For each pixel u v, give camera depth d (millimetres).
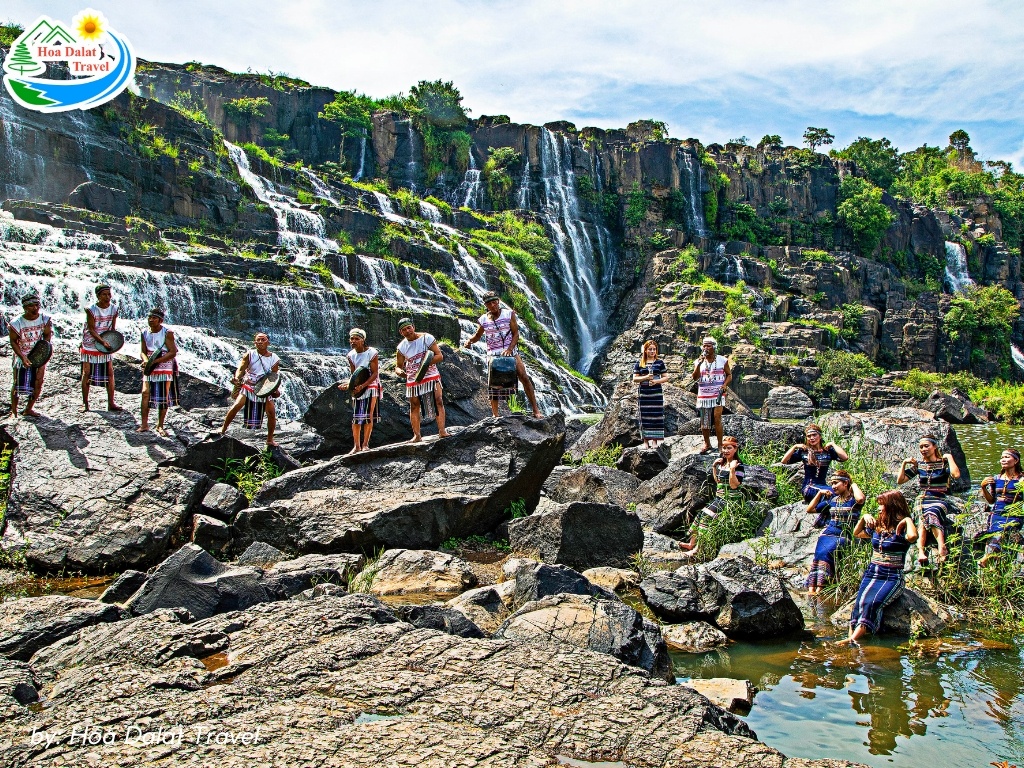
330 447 13430
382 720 4246
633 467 13945
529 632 5746
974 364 65500
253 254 34406
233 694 4508
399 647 5156
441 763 3764
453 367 16500
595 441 16641
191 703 4367
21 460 10109
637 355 53250
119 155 34094
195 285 27203
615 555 9484
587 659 5035
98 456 10273
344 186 49781
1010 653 6766
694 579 7707
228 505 9812
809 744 5047
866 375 52406
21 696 4586
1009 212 88688
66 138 32531
